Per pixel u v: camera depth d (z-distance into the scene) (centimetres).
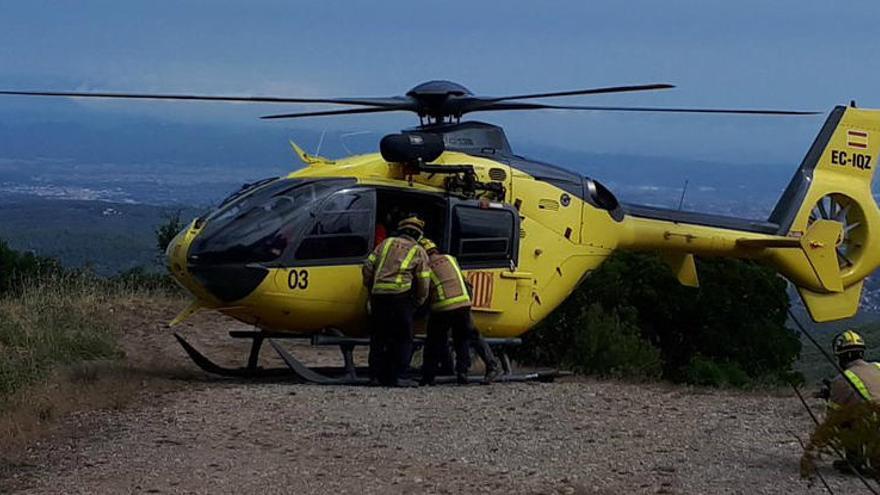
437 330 1309
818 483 839
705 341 1919
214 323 1967
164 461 901
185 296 2211
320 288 1305
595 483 841
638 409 1168
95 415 1084
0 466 879
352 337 1359
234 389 1251
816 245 1775
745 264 1953
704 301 1911
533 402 1195
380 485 830
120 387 1216
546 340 1727
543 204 1462
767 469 891
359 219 1327
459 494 805
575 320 1709
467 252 1391
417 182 1377
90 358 1473
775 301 1955
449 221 1377
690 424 1083
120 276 2327
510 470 880
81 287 2033
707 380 1653
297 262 1291
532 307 1458
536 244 1455
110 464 891
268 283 1280
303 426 1040
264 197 1312
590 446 971
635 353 1636
